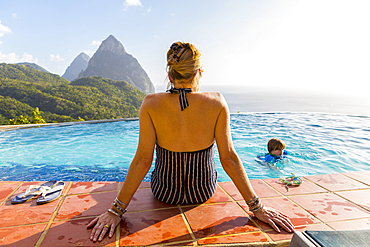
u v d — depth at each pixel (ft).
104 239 3.80
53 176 10.24
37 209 4.79
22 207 4.87
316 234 3.13
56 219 4.42
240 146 15.79
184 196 4.85
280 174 10.55
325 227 4.22
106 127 24.53
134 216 4.55
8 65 592.19
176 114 4.26
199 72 4.44
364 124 22.56
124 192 4.24
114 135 20.74
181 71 4.21
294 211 4.79
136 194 5.60
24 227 4.13
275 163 11.69
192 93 4.32
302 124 23.38
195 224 4.25
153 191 5.21
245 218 4.47
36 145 16.78
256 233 3.98
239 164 4.39
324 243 2.93
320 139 17.19
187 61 4.17
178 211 4.74
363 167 11.43
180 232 4.00
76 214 4.60
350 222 4.39
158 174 4.92
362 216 4.60
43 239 3.79
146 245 3.65
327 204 5.10
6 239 3.78
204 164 4.67
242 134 19.43
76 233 3.96
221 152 4.43
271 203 5.14
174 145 4.44
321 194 5.60
